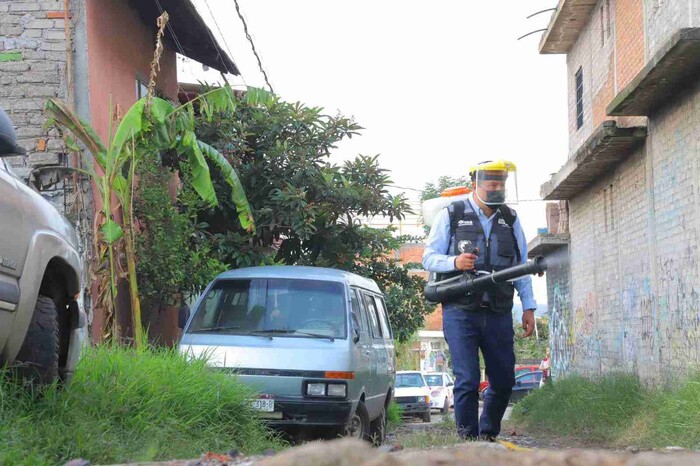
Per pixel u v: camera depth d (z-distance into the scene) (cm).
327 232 1838
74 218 1196
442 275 707
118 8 1426
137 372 690
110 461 515
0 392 488
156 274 1353
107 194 1091
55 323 567
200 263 1503
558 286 2284
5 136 472
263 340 893
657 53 1019
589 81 1867
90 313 1219
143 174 1363
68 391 578
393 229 1944
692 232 1106
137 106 1098
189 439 643
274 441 798
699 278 1079
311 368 863
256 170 1733
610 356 1655
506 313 697
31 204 545
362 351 943
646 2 1378
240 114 1773
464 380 689
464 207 707
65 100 1239
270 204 1739
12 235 505
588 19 1866
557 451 254
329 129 1814
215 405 728
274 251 1795
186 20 1612
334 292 948
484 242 700
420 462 242
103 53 1338
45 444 489
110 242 1080
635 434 997
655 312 1287
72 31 1255
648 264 1364
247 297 947
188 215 1478
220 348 883
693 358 1084
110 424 580
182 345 902
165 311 1688
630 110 1278
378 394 1044
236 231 1781
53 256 559
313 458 248
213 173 1717
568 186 1875
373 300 1133
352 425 923
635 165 1436
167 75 1753
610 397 1255
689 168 1115
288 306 934
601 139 1384
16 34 1245
